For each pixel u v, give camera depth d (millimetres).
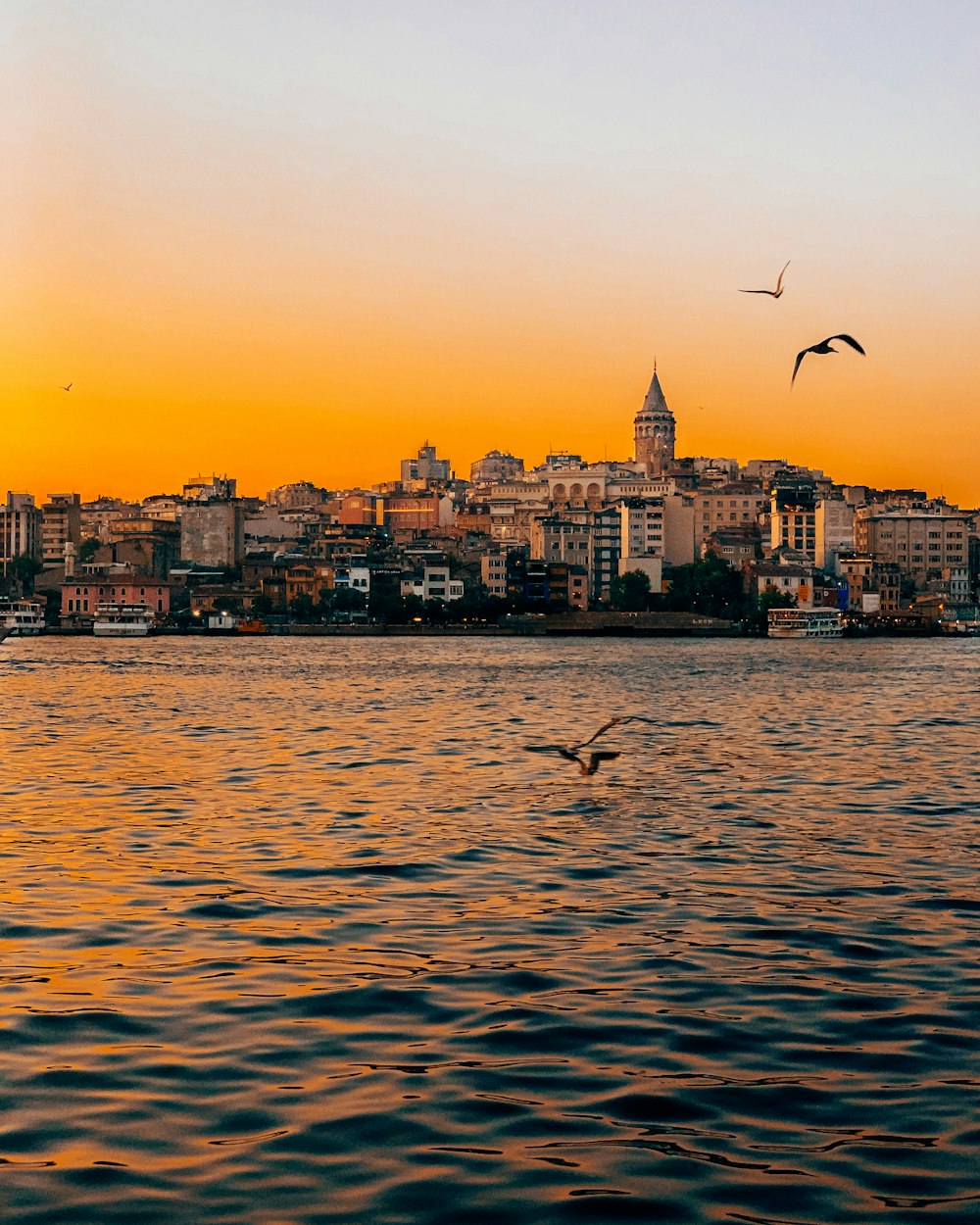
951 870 39031
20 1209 17812
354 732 86500
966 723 94500
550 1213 17828
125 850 42000
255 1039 23984
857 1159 19328
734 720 96750
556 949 30109
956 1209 17938
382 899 35219
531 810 50938
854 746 77500
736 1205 18062
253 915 33250
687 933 31547
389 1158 19312
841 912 33656
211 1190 18375
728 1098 21438
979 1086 21828
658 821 48250
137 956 29312
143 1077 22125
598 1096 21516
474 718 98688
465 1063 22844
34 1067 22500
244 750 74625
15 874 37844
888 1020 25047
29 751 73125
